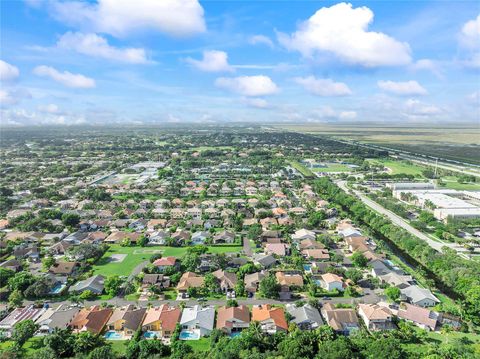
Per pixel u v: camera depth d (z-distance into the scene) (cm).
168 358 8638
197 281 12475
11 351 8750
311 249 15712
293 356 8269
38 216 19975
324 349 8488
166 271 13362
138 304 11431
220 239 16925
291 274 13425
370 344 8819
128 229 19062
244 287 12231
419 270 14012
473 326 10312
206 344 9475
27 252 15350
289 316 10381
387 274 13088
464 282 12081
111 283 12075
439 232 18125
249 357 8256
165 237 17075
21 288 11862
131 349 8731
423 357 8631
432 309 11119
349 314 10369
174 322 10056
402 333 9681
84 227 19088
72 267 13662
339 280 12444
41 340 9500
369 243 16838
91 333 9556
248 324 10044
